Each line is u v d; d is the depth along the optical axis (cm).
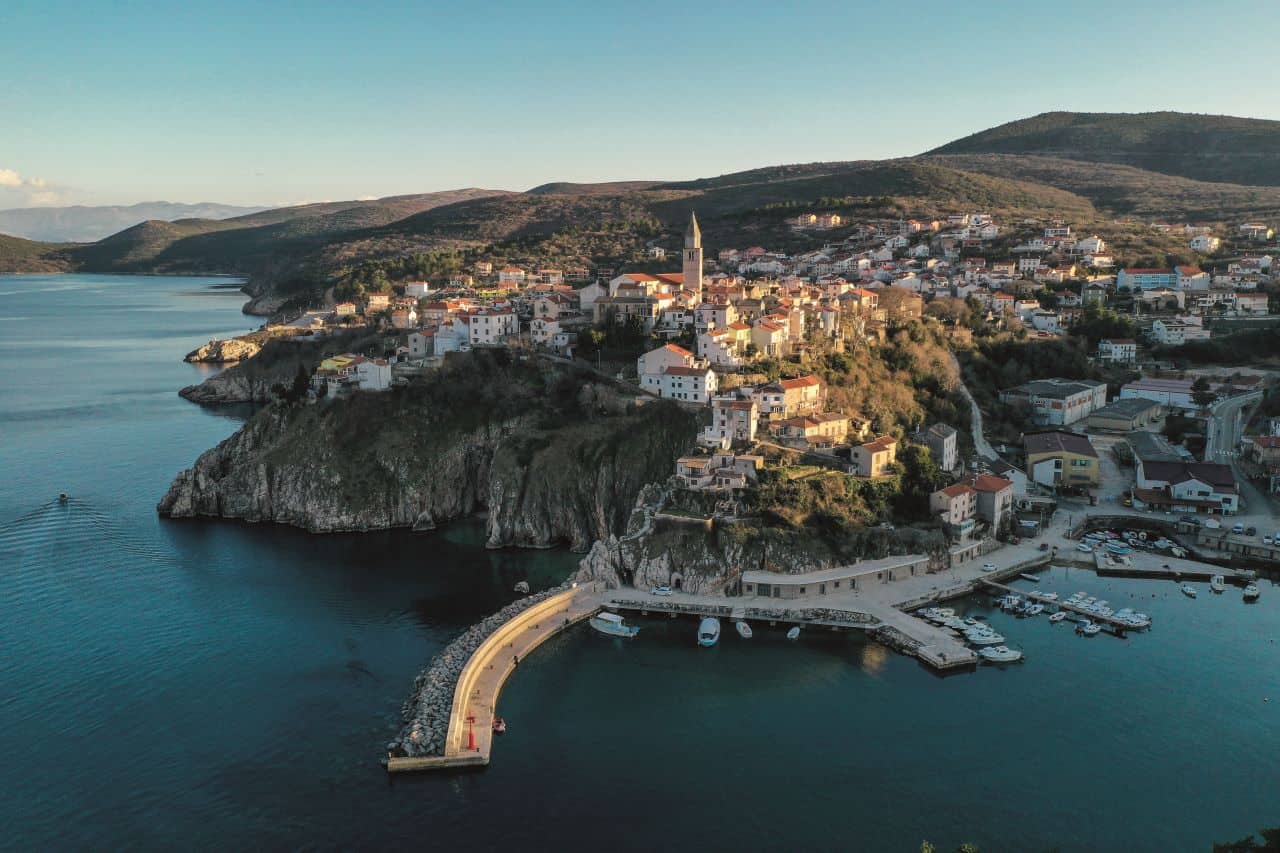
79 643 13050
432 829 9294
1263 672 12262
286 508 18662
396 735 10831
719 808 9612
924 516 16400
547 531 17450
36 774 10088
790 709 11519
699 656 12862
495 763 10381
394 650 12925
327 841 9119
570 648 13112
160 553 16650
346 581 15462
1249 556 16100
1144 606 14312
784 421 17412
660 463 17162
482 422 19550
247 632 13450
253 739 10762
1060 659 12681
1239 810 9569
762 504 15425
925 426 19475
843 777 10131
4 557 16138
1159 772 10200
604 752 10619
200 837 9162
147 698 11612
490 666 12394
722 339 19725
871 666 12588
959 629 13500
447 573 15875
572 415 19212
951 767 10300
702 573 14712
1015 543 16862
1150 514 17925
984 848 9012
